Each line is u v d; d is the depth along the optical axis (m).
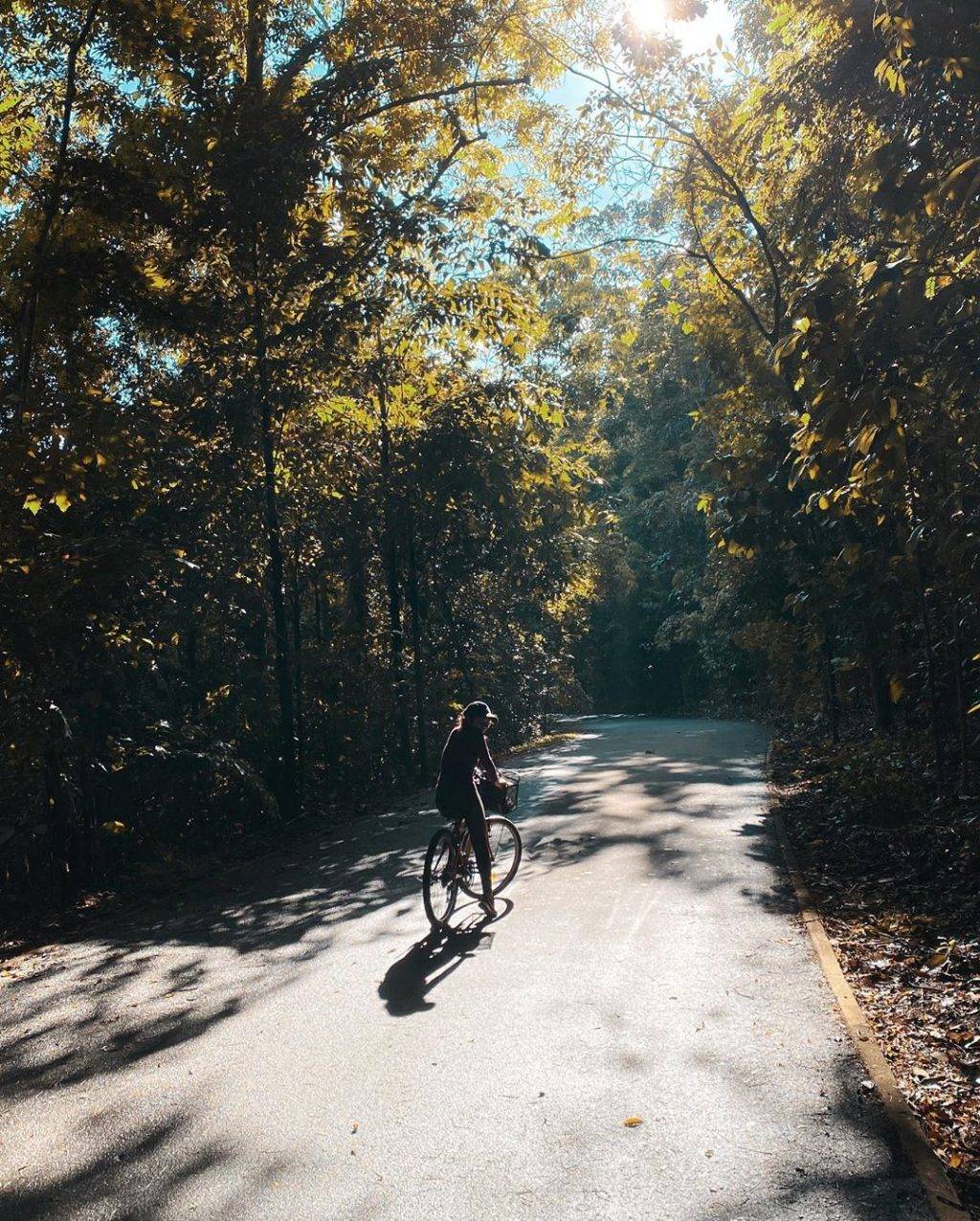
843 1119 4.77
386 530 21.23
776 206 17.86
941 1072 5.32
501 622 30.48
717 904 8.99
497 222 17.98
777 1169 4.35
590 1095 5.19
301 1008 6.93
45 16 13.35
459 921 9.12
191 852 15.49
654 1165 4.45
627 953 7.65
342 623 22.84
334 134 16.12
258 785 15.75
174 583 15.09
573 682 47.25
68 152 14.21
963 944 7.33
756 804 14.91
